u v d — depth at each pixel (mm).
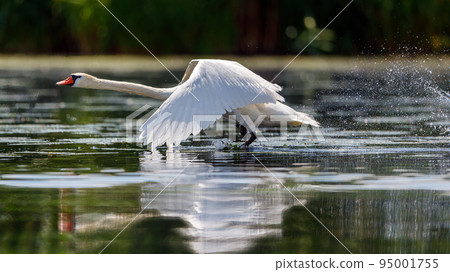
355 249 7074
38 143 13859
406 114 18828
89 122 17609
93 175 10469
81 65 36750
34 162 11578
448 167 10992
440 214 8211
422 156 12094
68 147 13359
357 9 40031
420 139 14195
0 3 42062
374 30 39875
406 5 39094
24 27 42031
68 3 40844
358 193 9242
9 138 14562
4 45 42250
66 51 42375
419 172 10594
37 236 7508
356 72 32906
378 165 11227
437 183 9781
